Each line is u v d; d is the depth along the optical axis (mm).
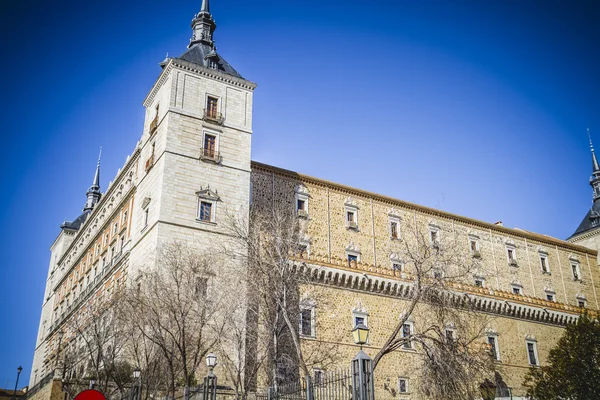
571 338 48438
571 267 74938
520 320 62469
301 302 47312
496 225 68938
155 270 39281
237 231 41281
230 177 49781
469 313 52500
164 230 45031
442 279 39250
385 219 60375
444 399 34625
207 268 39469
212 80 52625
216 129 50844
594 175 88562
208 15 58938
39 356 82375
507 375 57875
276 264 38625
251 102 54000
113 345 39781
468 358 37719
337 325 49719
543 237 73438
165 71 51844
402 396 49781
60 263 86000
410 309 36562
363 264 53438
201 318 32750
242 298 39375
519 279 68125
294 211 54000
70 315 69000
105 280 57906
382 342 51406
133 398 30438
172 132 48562
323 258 51906
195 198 47312
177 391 35188
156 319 33312
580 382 45812
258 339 40594
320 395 24500
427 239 61719
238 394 33094
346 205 58250
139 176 53938
